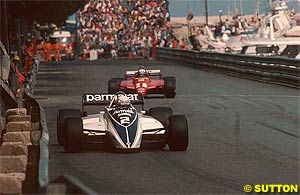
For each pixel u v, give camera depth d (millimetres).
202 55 169000
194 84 123562
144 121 53500
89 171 44906
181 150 52969
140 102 57031
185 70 165375
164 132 52250
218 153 52031
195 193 37938
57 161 48750
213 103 90875
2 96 77562
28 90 82750
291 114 77625
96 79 139500
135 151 51594
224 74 148625
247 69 134875
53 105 90688
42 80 139750
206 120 73375
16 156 44312
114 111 52500
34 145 50375
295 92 104688
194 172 44375
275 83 120625
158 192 38219
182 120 52531
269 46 196625
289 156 50625
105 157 50094
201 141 58375
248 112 80250
